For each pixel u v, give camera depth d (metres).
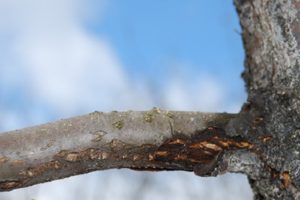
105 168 0.45
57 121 0.45
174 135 0.45
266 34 0.49
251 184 0.48
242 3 0.51
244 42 0.52
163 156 0.46
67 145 0.44
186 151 0.46
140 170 0.46
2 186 0.44
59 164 0.44
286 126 0.46
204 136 0.46
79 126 0.45
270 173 0.46
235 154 0.46
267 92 0.47
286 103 0.46
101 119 0.45
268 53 0.49
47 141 0.44
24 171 0.44
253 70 0.50
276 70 0.48
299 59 0.47
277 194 0.46
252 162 0.46
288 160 0.45
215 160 0.46
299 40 0.47
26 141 0.44
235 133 0.46
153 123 0.45
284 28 0.48
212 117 0.46
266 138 0.46
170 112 0.46
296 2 0.48
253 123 0.46
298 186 0.45
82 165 0.45
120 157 0.45
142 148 0.45
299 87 0.46
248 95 0.49
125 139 0.45
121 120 0.45
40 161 0.44
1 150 0.43
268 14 0.48
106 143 0.45
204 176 0.47
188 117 0.46
